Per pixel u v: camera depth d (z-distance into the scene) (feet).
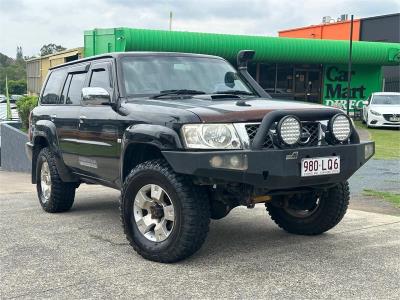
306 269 14.85
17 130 61.05
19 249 17.21
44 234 19.34
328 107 16.08
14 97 115.96
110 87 18.53
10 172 58.65
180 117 14.71
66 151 21.24
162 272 14.65
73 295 12.98
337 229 19.70
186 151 14.35
